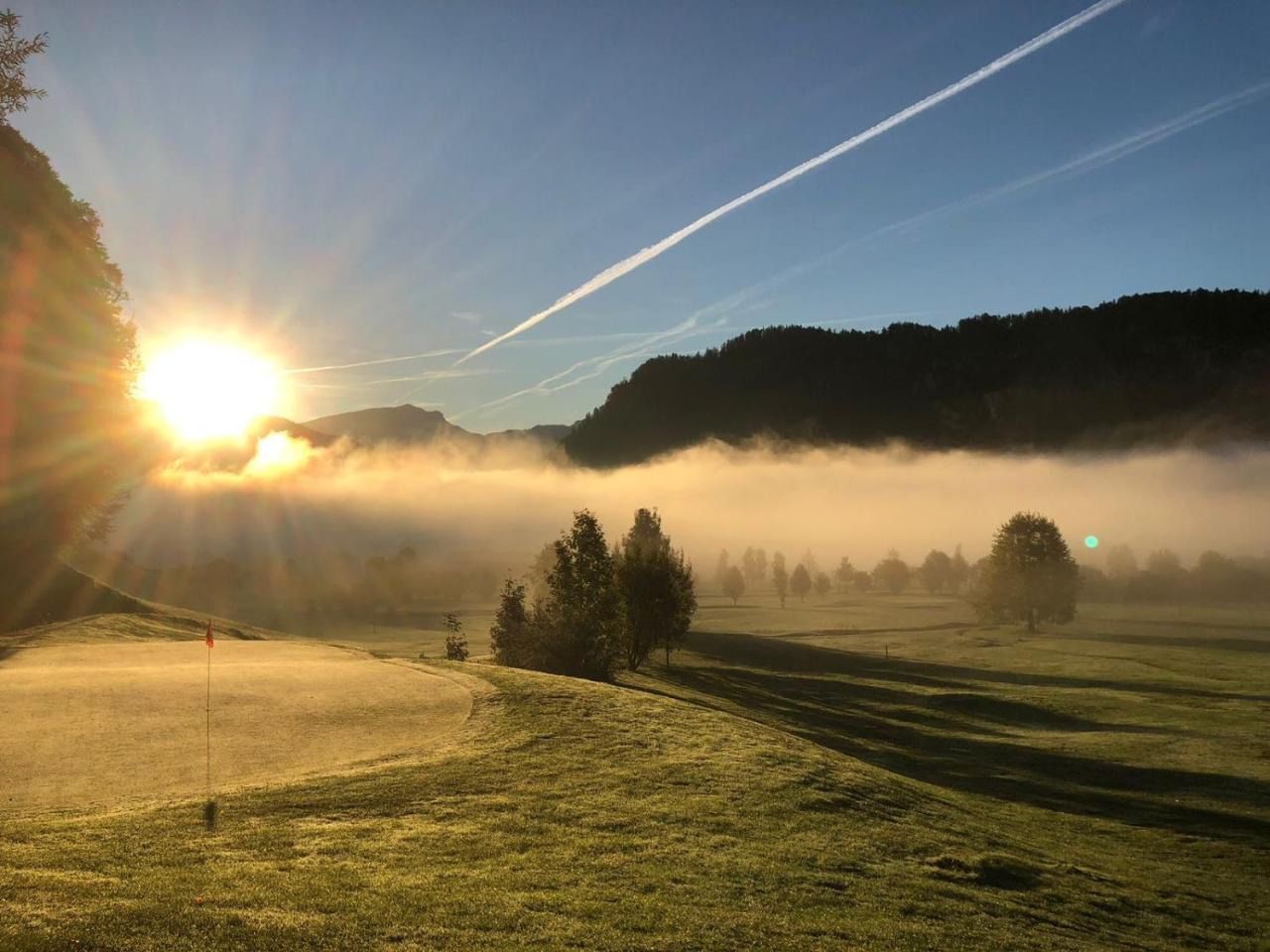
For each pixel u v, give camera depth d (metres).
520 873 12.21
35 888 9.89
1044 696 60.59
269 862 11.59
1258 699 58.47
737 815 16.09
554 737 19.88
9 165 32.66
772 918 11.70
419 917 10.33
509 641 49.31
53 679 23.06
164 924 9.30
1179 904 17.56
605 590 51.53
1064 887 16.52
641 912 11.30
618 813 15.33
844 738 42.94
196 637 40.12
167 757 16.34
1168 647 96.69
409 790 15.27
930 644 106.69
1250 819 27.92
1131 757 39.56
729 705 47.72
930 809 20.38
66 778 14.73
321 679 24.86
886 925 12.12
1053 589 114.56
